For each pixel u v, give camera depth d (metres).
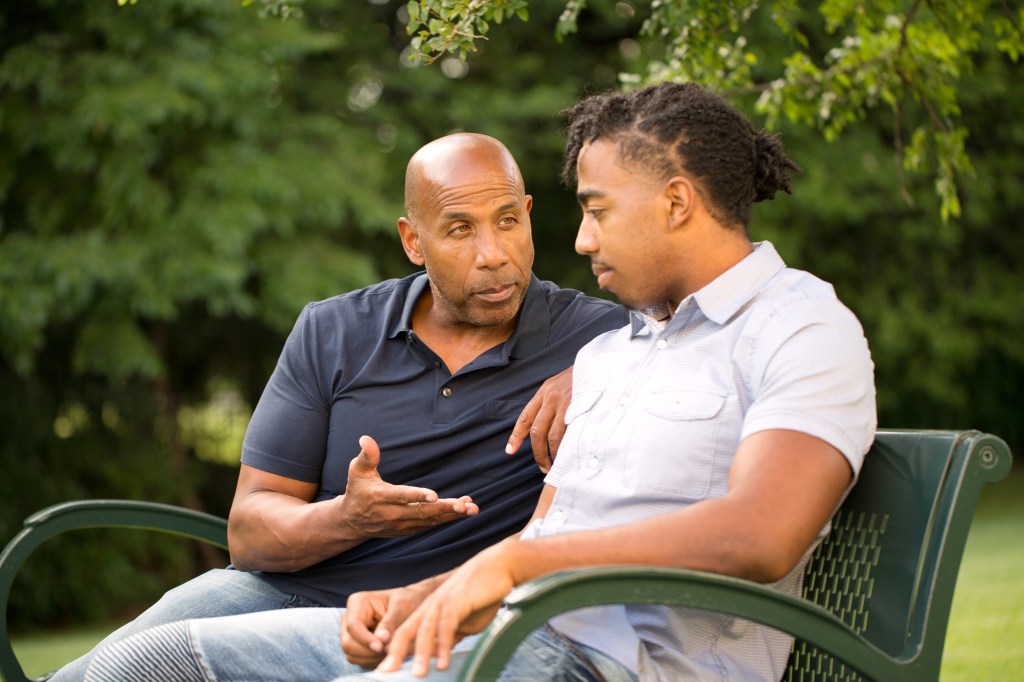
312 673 1.68
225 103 6.89
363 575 2.09
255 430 2.17
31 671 4.02
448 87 8.36
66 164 6.79
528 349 2.15
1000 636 3.56
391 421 2.12
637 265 1.64
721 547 1.38
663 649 1.55
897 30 3.08
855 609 1.60
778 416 1.45
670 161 1.61
